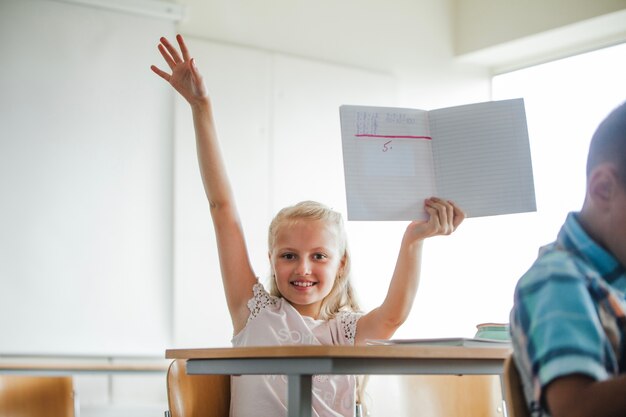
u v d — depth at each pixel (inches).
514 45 211.2
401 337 206.8
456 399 91.8
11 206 167.9
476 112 71.6
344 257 92.5
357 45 207.8
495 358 61.9
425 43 218.7
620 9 187.0
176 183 179.6
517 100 71.7
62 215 171.0
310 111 198.5
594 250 43.9
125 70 178.1
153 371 146.6
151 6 180.2
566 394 39.6
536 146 215.0
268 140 191.9
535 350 41.6
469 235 218.8
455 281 215.9
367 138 70.3
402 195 70.3
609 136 44.1
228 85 188.1
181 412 75.5
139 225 175.9
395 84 211.9
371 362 57.9
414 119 72.0
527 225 215.2
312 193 196.7
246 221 187.0
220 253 91.8
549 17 200.7
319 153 198.8
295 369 57.4
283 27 197.2
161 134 179.5
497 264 219.0
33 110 171.5
